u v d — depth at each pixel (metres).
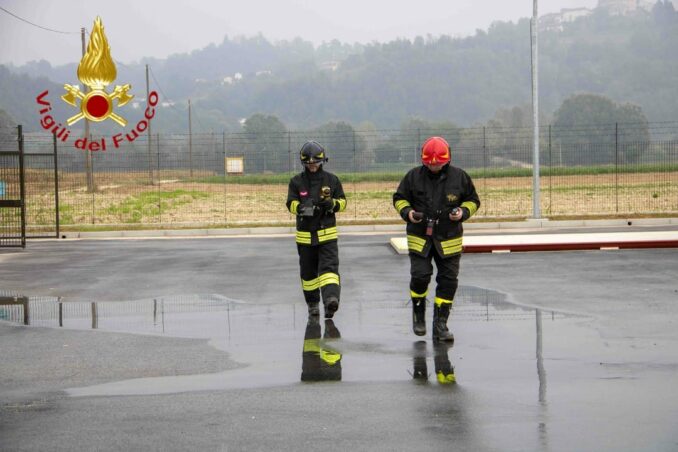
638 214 28.50
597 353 8.39
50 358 8.66
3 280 15.00
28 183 46.28
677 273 14.04
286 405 6.75
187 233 26.22
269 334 9.75
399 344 9.03
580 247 17.59
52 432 6.16
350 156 48.44
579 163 47.88
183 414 6.56
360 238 22.72
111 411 6.68
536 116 27.27
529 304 11.37
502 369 7.81
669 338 9.07
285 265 16.66
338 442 5.82
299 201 10.70
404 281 13.95
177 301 12.37
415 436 5.92
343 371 7.88
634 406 6.55
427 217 9.34
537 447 5.65
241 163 31.80
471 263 15.81
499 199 35.81
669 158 42.03
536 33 27.38
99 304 12.20
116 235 26.05
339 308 11.45
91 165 41.00
